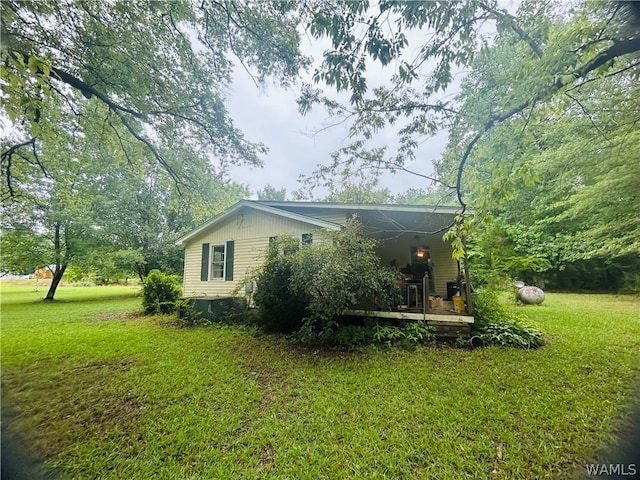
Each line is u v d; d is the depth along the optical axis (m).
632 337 5.20
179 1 4.18
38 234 13.28
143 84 4.99
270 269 6.22
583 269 13.59
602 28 2.25
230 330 6.80
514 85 2.82
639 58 2.86
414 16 2.58
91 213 14.38
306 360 4.50
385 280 5.54
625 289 12.58
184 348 5.22
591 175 6.25
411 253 9.94
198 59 5.23
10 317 8.84
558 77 2.37
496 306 6.03
